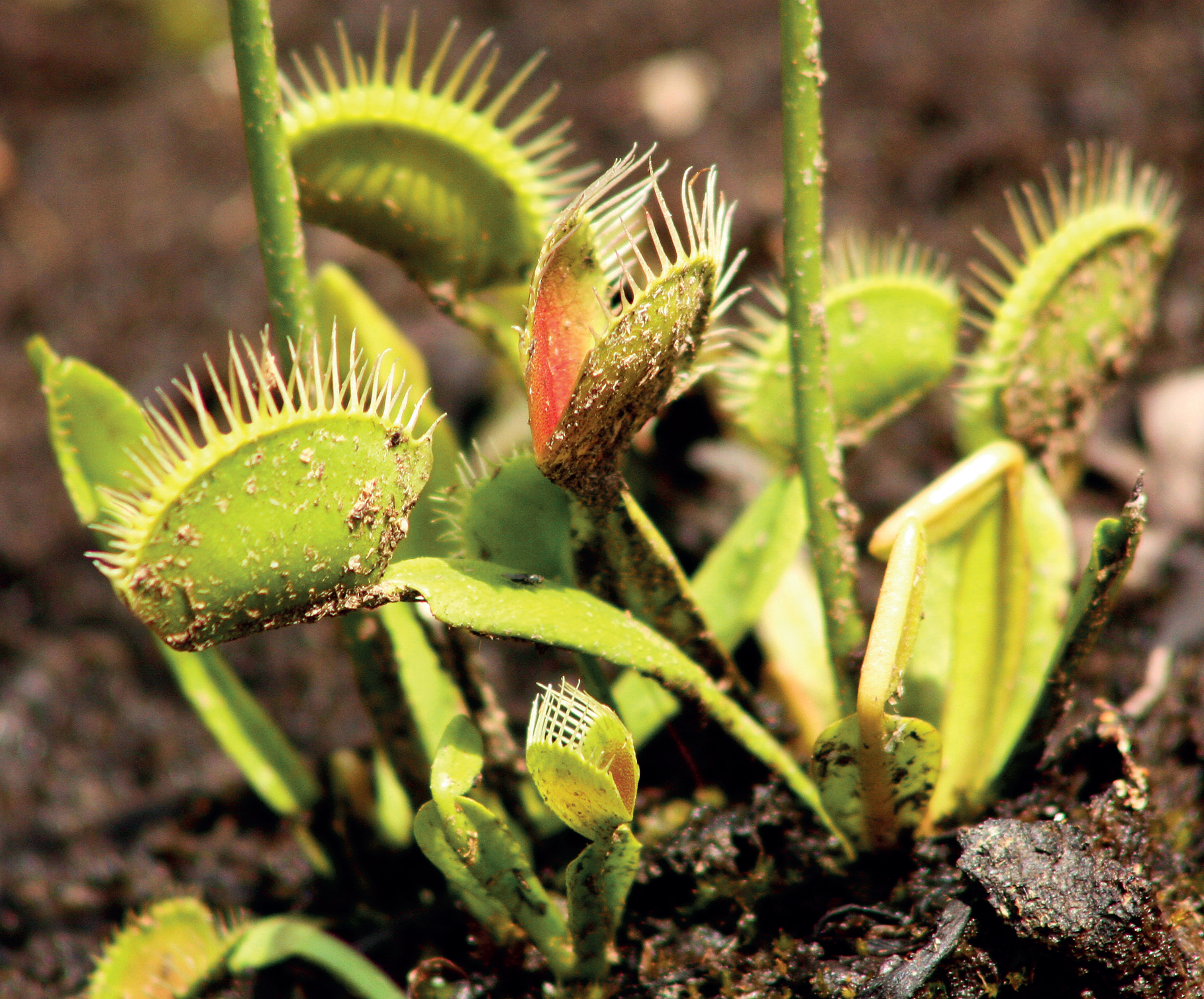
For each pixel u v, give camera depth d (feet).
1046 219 1.71
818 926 1.01
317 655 1.36
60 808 1.21
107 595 1.49
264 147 0.97
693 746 1.06
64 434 1.01
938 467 1.41
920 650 1.05
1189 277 1.56
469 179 1.03
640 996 1.00
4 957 1.13
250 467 0.91
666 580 1.00
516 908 0.98
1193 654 1.13
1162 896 1.01
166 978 1.05
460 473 1.00
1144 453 1.34
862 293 1.06
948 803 1.04
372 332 1.08
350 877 1.10
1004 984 0.98
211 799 1.19
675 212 1.60
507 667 1.27
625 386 0.95
